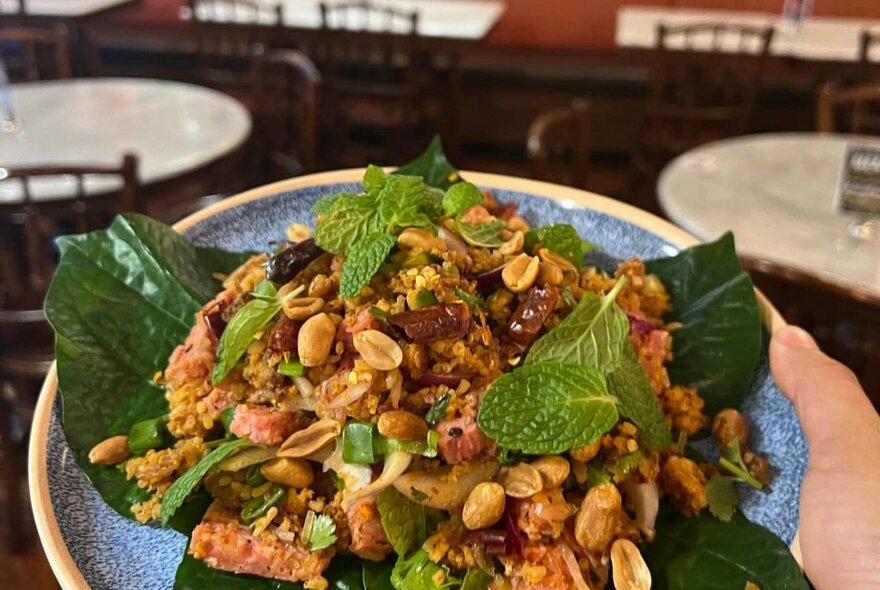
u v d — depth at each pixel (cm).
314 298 28
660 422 27
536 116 144
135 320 32
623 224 37
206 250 35
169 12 147
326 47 119
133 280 32
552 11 139
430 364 27
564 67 141
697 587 25
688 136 111
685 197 68
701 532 27
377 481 25
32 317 61
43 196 63
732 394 31
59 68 106
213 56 144
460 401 26
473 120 146
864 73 109
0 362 62
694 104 110
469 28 120
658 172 109
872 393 46
